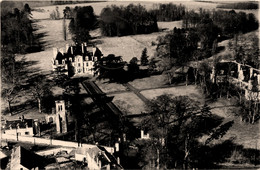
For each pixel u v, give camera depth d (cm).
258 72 19488
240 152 13162
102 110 17588
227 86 19425
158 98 14762
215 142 13912
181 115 14450
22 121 15050
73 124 15750
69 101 18000
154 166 12056
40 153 13062
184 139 13675
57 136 14625
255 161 12569
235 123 15738
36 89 17925
